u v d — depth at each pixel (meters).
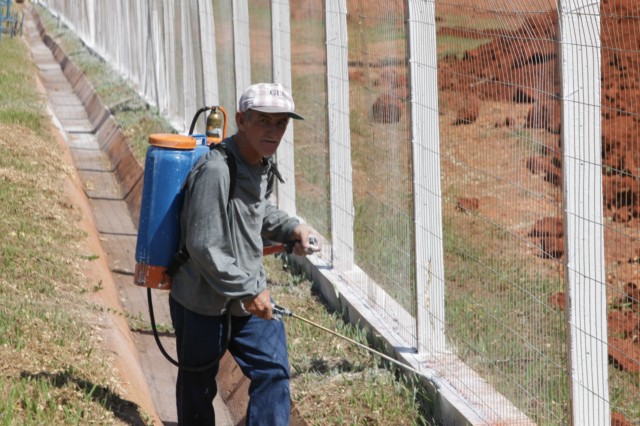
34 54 45.22
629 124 9.23
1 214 12.77
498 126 7.63
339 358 9.39
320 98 12.27
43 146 18.27
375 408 8.21
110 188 19.38
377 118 9.89
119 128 22.77
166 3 22.17
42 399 7.04
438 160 8.41
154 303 12.59
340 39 10.87
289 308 11.00
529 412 7.20
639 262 9.13
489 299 7.86
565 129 6.15
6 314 8.70
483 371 7.86
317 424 8.02
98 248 13.95
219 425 9.35
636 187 9.23
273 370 7.11
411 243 9.13
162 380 10.20
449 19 8.37
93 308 10.23
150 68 25.09
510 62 7.16
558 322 6.86
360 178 10.73
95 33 39.78
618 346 8.34
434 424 8.06
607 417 6.22
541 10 6.59
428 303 8.77
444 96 8.66
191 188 6.69
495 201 7.77
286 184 13.75
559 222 6.87
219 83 17.72
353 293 10.88
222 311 6.91
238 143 6.75
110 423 7.13
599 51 5.99
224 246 6.61
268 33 13.92
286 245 7.52
